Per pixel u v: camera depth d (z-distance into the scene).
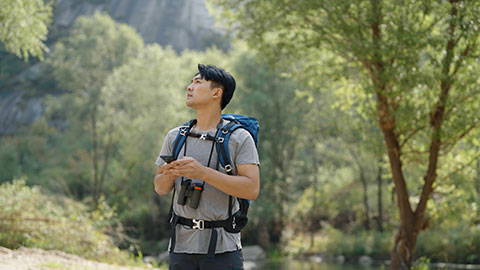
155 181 2.65
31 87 62.94
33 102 61.69
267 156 28.56
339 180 33.84
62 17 69.06
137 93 32.69
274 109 26.69
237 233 2.53
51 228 9.52
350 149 25.94
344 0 8.70
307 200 33.69
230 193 2.37
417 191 11.66
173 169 2.29
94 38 36.94
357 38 9.34
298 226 32.69
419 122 9.67
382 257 25.00
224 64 29.50
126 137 33.53
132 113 33.59
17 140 46.00
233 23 11.48
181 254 2.48
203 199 2.46
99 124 34.16
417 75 8.54
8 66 65.00
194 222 2.46
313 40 9.87
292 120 26.06
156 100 32.34
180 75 35.03
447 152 9.98
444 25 9.55
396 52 8.78
